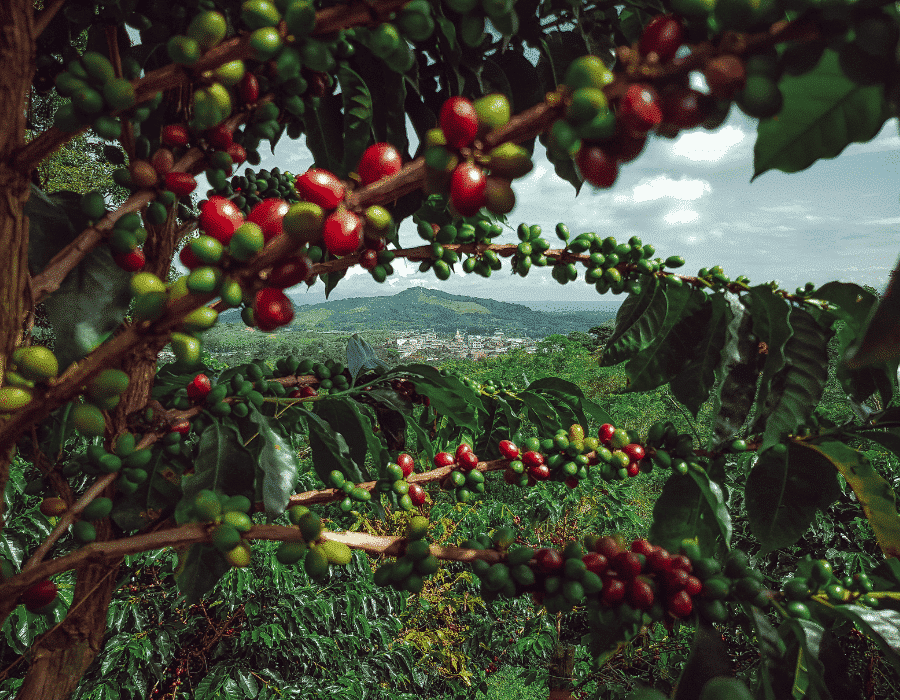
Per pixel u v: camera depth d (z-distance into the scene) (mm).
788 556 3977
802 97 526
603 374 18719
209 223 599
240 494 1062
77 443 2236
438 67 1323
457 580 5945
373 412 1724
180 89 1061
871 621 847
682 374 1476
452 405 1631
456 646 5980
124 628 3848
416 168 523
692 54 438
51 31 1021
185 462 1145
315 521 882
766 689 870
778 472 1354
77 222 922
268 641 3930
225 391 1147
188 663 4137
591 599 896
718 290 1360
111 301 885
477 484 1337
